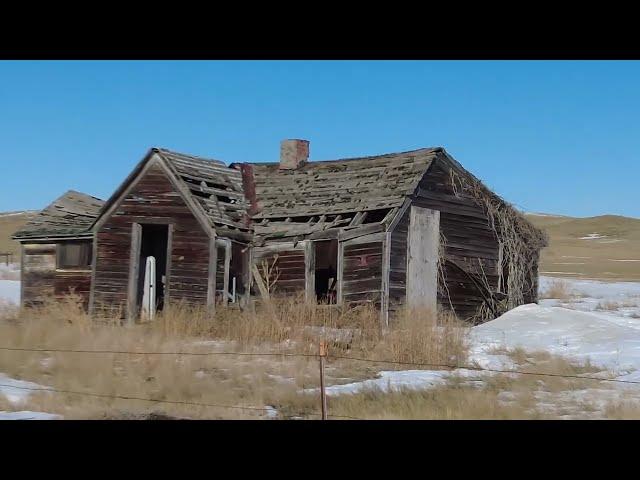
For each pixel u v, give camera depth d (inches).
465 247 1315.2
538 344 965.8
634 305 1565.0
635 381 709.3
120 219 1254.3
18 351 765.3
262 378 696.4
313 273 1240.8
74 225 1366.9
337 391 656.4
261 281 1263.5
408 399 597.9
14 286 1891.0
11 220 5236.2
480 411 552.7
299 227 1273.4
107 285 1248.8
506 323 1129.4
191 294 1210.0
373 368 791.7
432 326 898.1
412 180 1237.1
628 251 3941.9
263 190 1386.6
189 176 1270.9
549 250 3937.0
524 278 1429.6
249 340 927.7
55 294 1338.6
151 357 753.0
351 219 1251.8
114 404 572.1
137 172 1250.0
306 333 927.0
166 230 1389.0
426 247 1245.7
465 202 1323.8
